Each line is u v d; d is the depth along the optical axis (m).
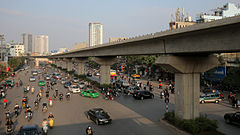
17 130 18.89
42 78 69.50
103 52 43.47
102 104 30.42
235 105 28.08
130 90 39.38
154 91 43.19
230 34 14.30
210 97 31.81
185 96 20.12
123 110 26.69
